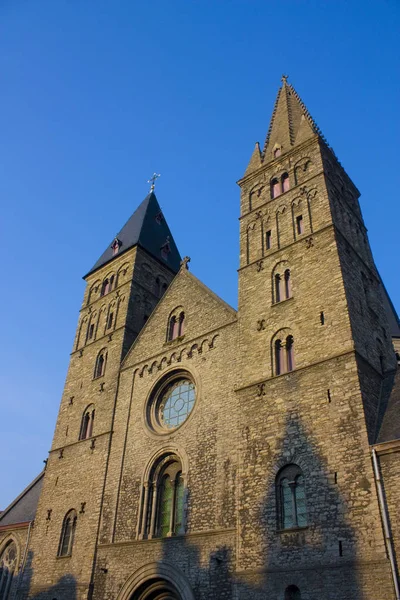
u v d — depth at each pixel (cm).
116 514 3494
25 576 3838
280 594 2384
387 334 3472
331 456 2550
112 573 3256
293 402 2869
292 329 3155
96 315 5075
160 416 3756
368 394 2716
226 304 3716
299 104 4662
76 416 4409
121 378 4225
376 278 3744
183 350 3803
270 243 3753
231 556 2697
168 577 2911
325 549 2344
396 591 2053
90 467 3912
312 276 3272
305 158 3972
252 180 4281
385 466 2358
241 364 3294
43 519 4028
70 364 4931
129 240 5434
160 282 5231
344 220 3719
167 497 3347
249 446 2933
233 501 2858
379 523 2233
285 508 2623
